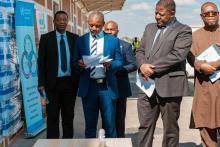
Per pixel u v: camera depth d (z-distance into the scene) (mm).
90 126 5664
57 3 14203
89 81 5562
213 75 5430
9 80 6941
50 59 6289
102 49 5539
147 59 5184
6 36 6855
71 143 4020
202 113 5562
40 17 9195
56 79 6281
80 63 5465
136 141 7336
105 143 3846
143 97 5297
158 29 5195
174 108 5207
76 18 22344
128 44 6289
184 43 5008
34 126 7820
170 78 5109
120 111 6379
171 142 5281
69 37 6383
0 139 6484
